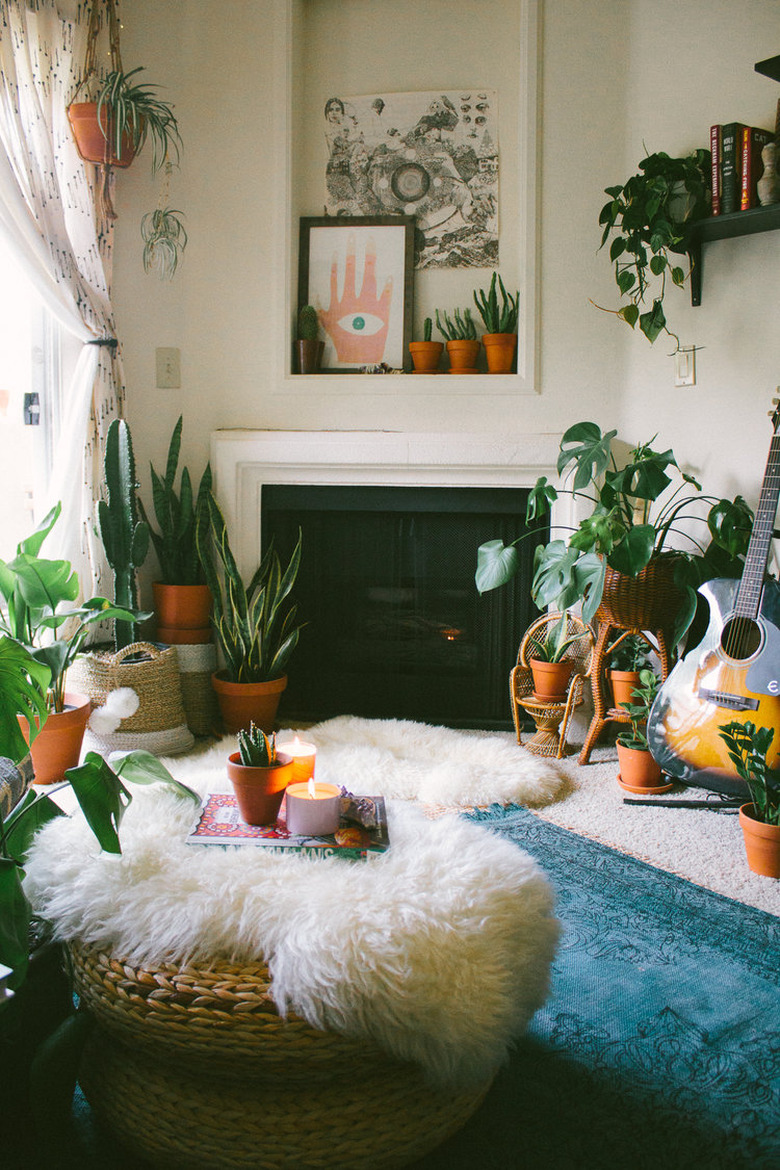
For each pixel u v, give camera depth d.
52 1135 1.14
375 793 2.41
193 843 1.27
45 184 2.67
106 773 1.17
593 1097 1.24
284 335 3.12
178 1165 1.06
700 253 2.66
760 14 2.45
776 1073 1.29
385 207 3.19
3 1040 1.09
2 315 2.79
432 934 1.04
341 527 3.20
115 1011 1.04
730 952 1.62
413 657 3.21
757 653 2.15
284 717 3.23
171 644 3.00
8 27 2.51
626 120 2.90
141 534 2.72
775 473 2.18
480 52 3.10
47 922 1.19
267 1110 1.03
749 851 1.97
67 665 2.38
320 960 0.98
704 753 2.21
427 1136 1.07
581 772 2.69
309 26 3.16
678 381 2.78
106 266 2.93
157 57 3.04
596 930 1.70
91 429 2.87
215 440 3.12
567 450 2.70
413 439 3.01
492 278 3.10
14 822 1.30
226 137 3.10
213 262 3.14
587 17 2.90
